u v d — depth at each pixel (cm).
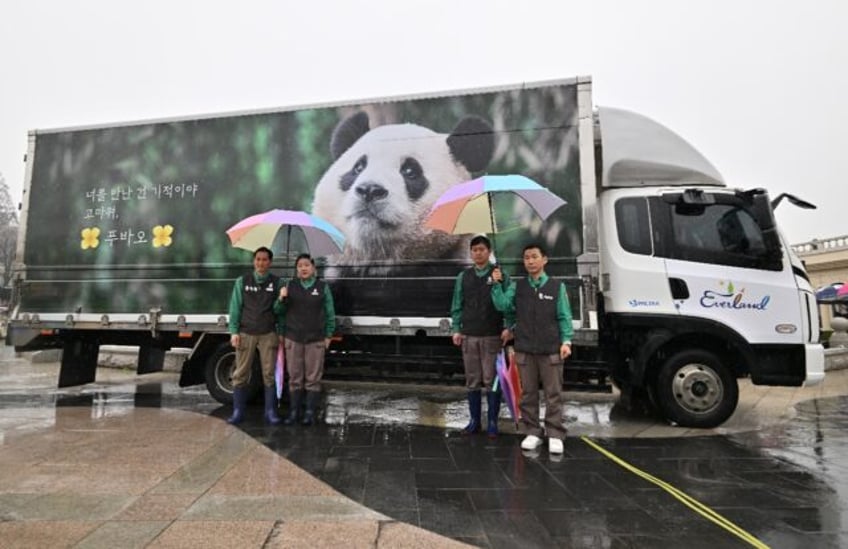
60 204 633
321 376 540
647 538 274
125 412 595
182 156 603
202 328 583
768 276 501
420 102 541
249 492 330
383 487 348
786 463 411
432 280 525
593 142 506
